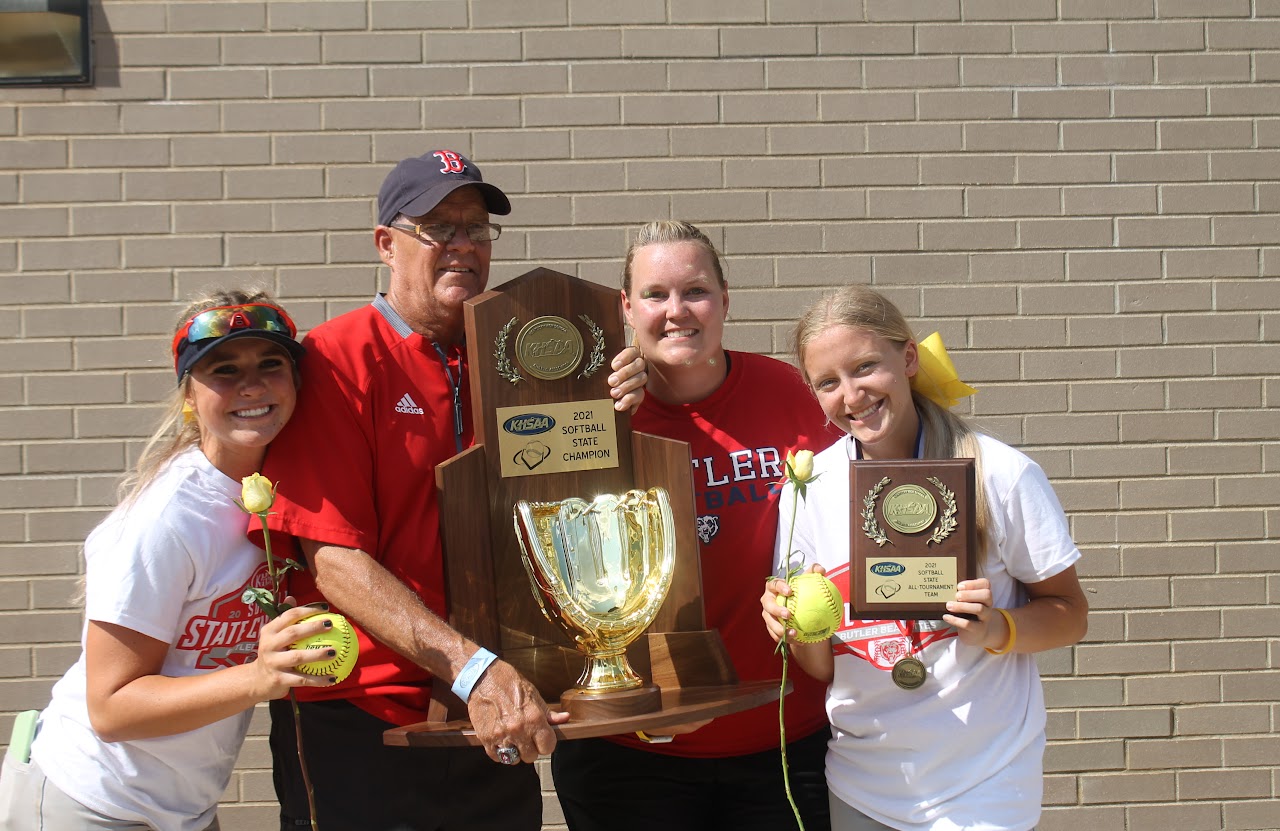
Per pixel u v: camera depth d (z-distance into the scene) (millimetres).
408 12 3971
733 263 4016
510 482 2523
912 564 2314
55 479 3900
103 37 3932
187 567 2316
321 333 2590
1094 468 4039
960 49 4047
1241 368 4059
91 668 2271
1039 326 4051
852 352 2404
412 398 2596
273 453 2451
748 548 2816
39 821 2367
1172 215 4070
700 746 2840
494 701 2207
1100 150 4059
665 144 4004
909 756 2383
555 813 3957
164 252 3936
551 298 2566
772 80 4023
